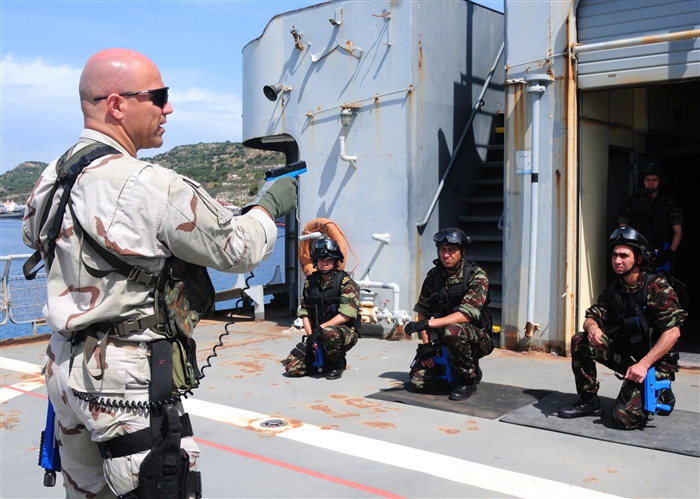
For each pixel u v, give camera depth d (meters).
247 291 8.86
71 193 1.85
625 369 4.20
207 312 2.09
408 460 3.61
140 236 1.80
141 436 1.86
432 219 7.39
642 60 5.60
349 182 7.47
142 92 1.98
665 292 3.96
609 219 6.90
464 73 7.96
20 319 7.70
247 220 2.02
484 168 8.34
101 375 1.82
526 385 5.14
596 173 6.51
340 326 5.42
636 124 7.28
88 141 1.97
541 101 6.10
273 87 7.89
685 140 8.94
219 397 4.93
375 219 7.28
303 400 4.84
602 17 5.80
